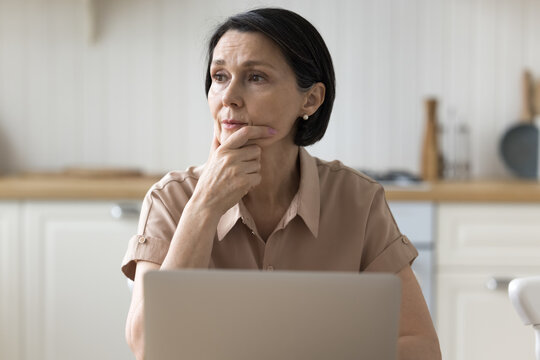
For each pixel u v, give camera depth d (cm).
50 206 289
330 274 99
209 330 99
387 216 152
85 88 347
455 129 349
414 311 141
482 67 353
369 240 148
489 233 292
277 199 146
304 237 144
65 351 291
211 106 138
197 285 98
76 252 290
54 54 345
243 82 135
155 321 99
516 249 293
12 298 289
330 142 353
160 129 350
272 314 99
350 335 100
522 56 354
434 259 291
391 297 99
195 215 131
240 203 141
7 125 347
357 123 353
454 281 291
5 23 343
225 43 134
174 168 352
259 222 146
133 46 347
